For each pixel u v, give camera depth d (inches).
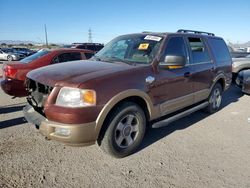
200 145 156.5
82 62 156.9
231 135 174.1
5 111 213.0
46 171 122.2
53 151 142.6
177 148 151.4
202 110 224.4
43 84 124.3
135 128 141.7
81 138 115.9
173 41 166.7
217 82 220.4
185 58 159.9
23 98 260.5
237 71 366.3
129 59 158.9
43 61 246.1
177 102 165.9
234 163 134.9
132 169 126.6
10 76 225.5
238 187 113.6
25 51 1155.3
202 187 113.0
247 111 236.5
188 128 185.6
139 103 145.4
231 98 296.5
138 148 149.7
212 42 215.0
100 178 118.0
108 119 126.8
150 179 118.3
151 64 146.9
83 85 115.0
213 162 135.3
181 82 166.6
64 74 127.0
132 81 132.1
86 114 114.6
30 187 109.4
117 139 132.9
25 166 125.7
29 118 131.9
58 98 116.5
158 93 148.5
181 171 125.7
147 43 161.2
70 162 131.5
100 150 145.7
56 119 115.0
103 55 173.9
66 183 113.4
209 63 201.9
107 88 120.8
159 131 178.2
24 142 152.5
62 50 265.9
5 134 163.6
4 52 1050.7
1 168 122.8
